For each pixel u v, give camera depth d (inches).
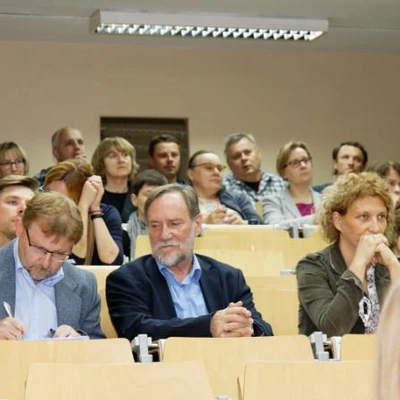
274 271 195.9
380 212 155.8
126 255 226.8
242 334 141.3
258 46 363.6
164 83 356.8
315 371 108.6
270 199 269.4
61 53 346.9
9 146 277.1
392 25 343.0
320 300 152.6
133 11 312.5
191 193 156.6
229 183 296.8
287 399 107.1
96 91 349.7
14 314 141.8
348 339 127.3
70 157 299.6
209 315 142.6
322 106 370.3
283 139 365.7
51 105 344.8
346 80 373.7
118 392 103.6
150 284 152.3
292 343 126.6
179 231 153.5
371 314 149.8
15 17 322.3
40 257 141.3
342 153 298.4
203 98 359.9
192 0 308.0
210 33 330.6
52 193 144.5
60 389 102.0
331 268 156.4
